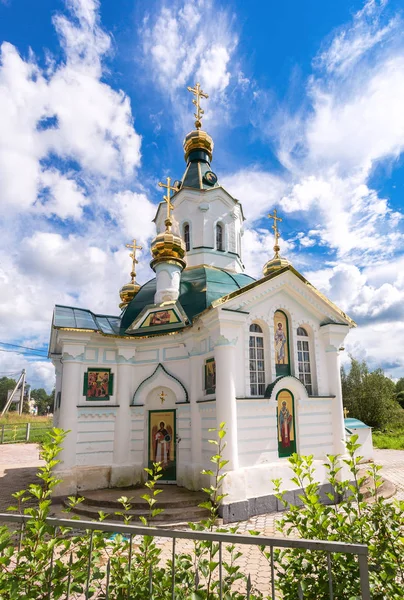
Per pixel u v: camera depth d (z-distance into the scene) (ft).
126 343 50.21
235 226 68.18
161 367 48.93
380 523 16.39
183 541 30.60
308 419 43.98
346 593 13.41
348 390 141.79
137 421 48.73
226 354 39.42
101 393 48.37
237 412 39.50
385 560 14.33
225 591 13.80
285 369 44.62
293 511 16.53
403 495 44.86
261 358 43.60
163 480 46.11
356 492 17.10
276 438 41.11
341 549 11.00
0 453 86.99
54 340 63.52
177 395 47.06
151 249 56.39
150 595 12.86
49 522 13.94
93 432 46.80
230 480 36.22
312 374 46.50
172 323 49.78
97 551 15.44
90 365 48.44
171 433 47.37
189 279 56.70
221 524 34.68
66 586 13.78
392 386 144.36
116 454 47.03
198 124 73.97
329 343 47.50
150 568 13.21
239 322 40.57
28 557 14.06
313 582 14.05
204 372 44.96
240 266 68.44
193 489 42.24
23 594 13.25
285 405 42.93
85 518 36.78
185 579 14.47
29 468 67.31
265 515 37.27
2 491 50.72
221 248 66.13
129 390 49.47
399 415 137.80
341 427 45.37
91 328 48.24
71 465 44.42
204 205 65.21
